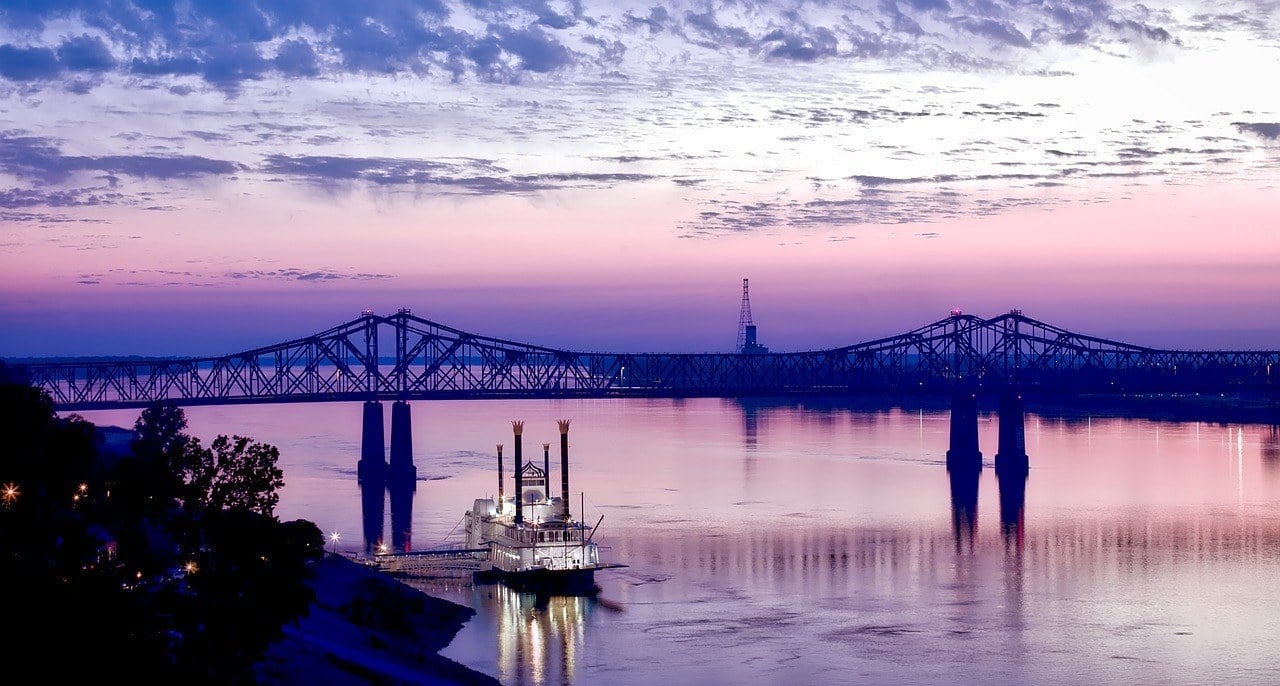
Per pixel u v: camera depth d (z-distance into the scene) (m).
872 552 196.62
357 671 105.31
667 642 139.25
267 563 86.38
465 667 124.06
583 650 135.25
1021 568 183.00
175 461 88.31
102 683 68.81
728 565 184.38
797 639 140.62
